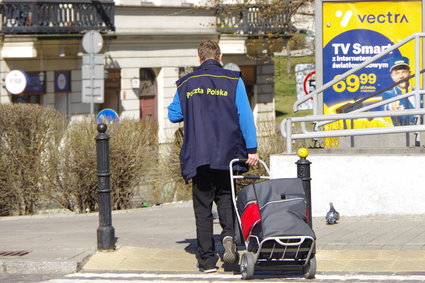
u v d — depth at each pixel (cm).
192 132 1362
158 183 3069
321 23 2228
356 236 1647
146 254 1551
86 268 1473
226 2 5991
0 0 5038
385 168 1825
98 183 1571
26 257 1498
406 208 1823
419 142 2116
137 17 5719
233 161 1359
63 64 5356
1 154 2922
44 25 5100
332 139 2248
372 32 2214
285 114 9281
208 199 1388
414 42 2119
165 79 5931
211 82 1373
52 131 2941
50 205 2983
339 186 1839
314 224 1786
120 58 5644
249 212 1298
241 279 1345
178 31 5956
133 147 2966
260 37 5809
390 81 2211
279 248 1279
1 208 2962
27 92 5153
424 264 1417
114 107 5694
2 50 5056
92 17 5347
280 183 1315
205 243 1392
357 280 1320
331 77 2238
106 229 1567
